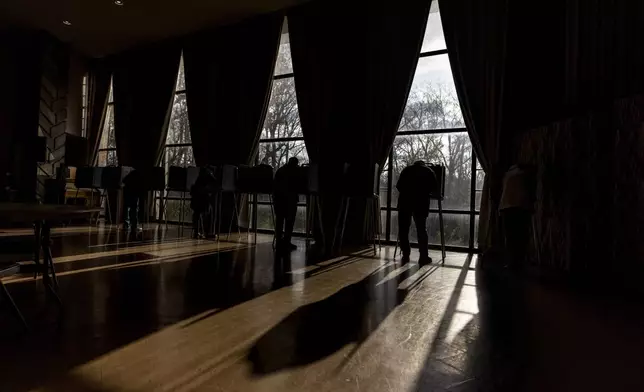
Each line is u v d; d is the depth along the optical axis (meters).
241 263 4.49
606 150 3.96
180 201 9.45
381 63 6.61
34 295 2.87
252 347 2.00
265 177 6.28
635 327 2.48
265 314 2.58
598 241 4.01
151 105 9.55
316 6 7.26
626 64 4.82
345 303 2.91
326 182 5.80
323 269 4.29
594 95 5.02
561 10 5.40
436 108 6.66
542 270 4.47
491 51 5.79
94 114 10.45
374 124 6.61
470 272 4.30
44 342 1.99
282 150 8.05
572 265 4.22
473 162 6.23
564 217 4.38
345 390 1.57
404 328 2.38
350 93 6.91
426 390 1.59
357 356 1.93
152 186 7.68
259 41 7.96
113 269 3.91
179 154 9.52
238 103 8.24
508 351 2.04
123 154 9.92
